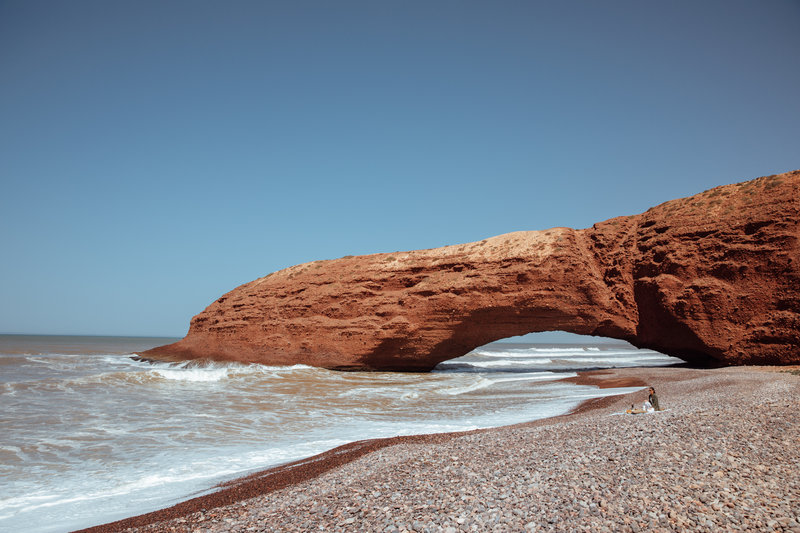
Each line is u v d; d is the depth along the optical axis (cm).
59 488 1235
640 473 867
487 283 4238
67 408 2189
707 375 2870
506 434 1417
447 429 1911
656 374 3334
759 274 3369
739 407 1371
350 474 1166
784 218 3369
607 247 4384
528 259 4269
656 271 3884
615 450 1035
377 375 4212
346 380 3731
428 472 1055
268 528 816
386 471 1107
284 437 1798
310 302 4953
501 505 782
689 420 1241
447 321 4322
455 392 3086
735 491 752
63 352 7369
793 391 1634
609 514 702
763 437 1031
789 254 3272
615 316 4053
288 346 4744
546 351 11600
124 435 1767
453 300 4300
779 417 1190
